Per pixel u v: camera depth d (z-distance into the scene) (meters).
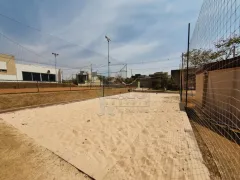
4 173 2.15
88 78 34.53
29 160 2.52
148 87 27.73
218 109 4.87
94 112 6.46
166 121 4.89
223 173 2.07
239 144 2.91
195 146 2.95
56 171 2.24
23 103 8.12
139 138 3.51
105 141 3.36
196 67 8.33
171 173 2.16
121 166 2.38
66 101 9.94
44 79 27.58
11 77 21.38
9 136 3.48
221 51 5.91
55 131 3.97
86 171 2.24
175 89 23.33
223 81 4.67
